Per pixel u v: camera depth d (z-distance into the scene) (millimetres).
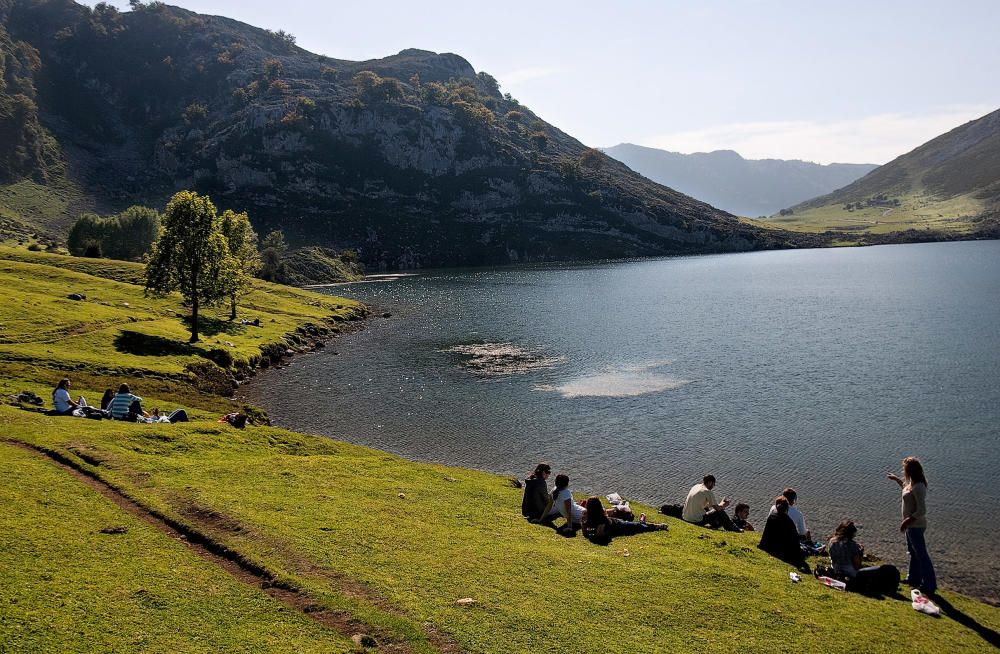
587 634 15344
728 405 58250
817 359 77875
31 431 27188
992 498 36875
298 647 13289
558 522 25141
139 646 12586
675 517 29141
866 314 116312
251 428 35844
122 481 22109
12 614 12883
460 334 106062
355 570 17344
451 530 22188
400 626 14547
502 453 46719
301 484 25734
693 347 88688
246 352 80125
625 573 19516
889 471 41469
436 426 53844
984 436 47344
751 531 27359
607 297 160000
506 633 14945
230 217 98625
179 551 17344
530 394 64438
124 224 168500
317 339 101375
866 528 33562
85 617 13289
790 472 41688
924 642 16953
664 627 16250
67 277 102875
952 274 188625
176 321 87688
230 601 14898
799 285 177000
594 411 57438
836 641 16438
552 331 107000
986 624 18797
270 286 145625
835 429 50344
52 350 60281
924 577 20750
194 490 22016
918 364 72688
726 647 15539
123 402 33969
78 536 17141
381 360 84562
